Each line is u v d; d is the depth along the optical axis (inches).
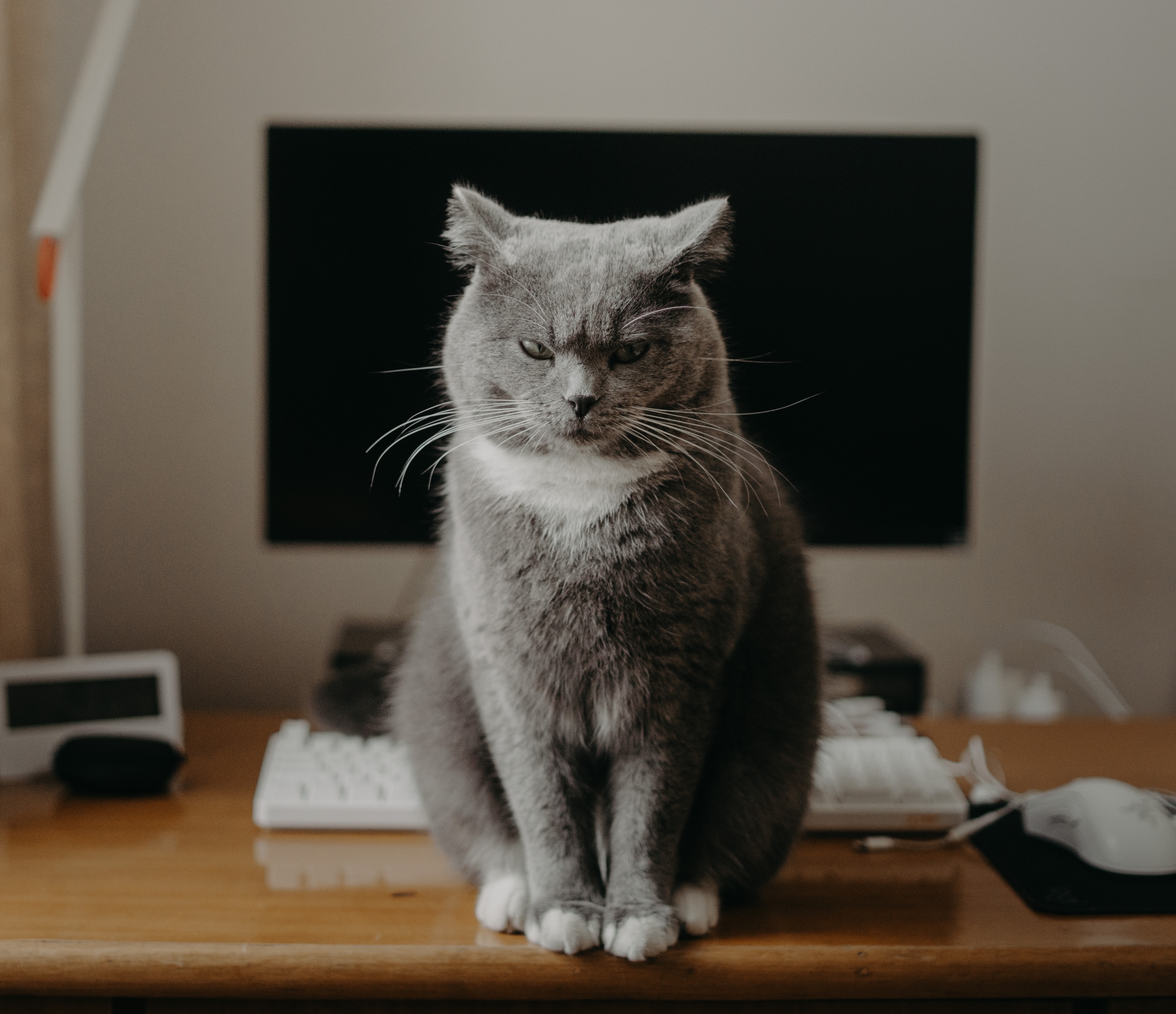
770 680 32.8
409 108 68.3
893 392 57.7
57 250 40.9
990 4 68.1
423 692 35.5
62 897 30.8
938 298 57.1
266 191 56.3
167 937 28.0
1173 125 68.7
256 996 27.2
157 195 67.6
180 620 70.7
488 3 67.9
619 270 30.3
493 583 30.5
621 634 29.5
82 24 64.9
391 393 57.8
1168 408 71.0
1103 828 32.6
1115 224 69.6
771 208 56.3
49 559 56.6
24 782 41.8
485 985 27.0
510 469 31.4
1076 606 72.6
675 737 29.8
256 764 44.2
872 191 56.4
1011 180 69.1
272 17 67.3
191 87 67.2
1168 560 72.0
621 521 29.6
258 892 31.5
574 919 27.5
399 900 31.2
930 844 35.7
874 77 68.6
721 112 68.7
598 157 56.1
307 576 71.3
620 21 68.3
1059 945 27.6
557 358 30.5
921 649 72.9
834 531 58.5
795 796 32.7
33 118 51.9
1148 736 49.0
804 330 57.0
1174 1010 28.2
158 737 42.4
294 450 58.2
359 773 39.2
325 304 57.1
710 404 31.9
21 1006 27.7
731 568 29.8
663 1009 28.3
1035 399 70.9
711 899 29.9
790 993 27.2
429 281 57.0
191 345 68.9
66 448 60.2
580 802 31.3
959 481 58.6
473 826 33.3
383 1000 27.7
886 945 27.7
